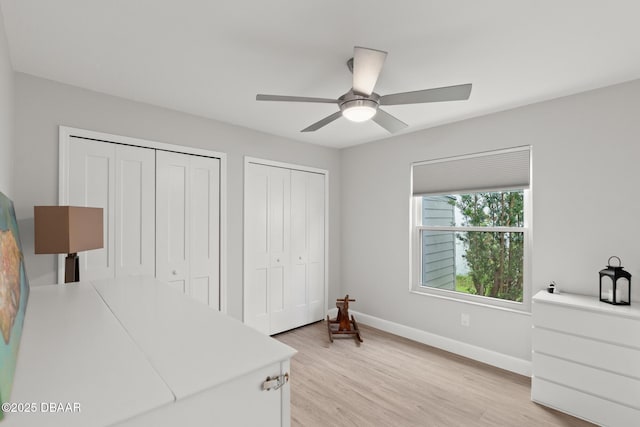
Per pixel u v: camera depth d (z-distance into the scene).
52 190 2.38
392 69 2.19
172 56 2.04
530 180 2.86
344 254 4.54
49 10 1.58
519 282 3.01
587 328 2.22
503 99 2.72
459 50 1.95
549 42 1.86
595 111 2.51
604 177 2.47
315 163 4.29
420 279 3.73
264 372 0.96
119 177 2.71
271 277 3.81
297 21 1.68
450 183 3.41
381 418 2.23
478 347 3.16
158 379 0.83
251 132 3.60
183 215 3.07
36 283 2.32
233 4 1.54
